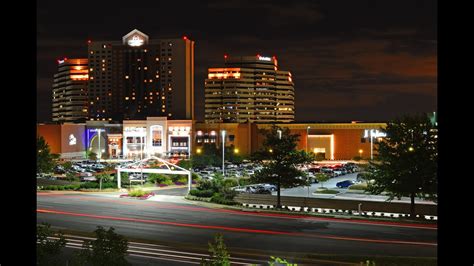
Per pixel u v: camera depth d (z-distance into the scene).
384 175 49.59
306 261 33.50
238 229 45.50
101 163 139.25
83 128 172.00
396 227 45.78
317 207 57.62
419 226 46.16
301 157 58.03
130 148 171.88
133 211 56.34
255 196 62.22
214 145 151.12
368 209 54.62
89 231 44.00
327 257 34.19
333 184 87.56
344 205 56.09
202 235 42.81
